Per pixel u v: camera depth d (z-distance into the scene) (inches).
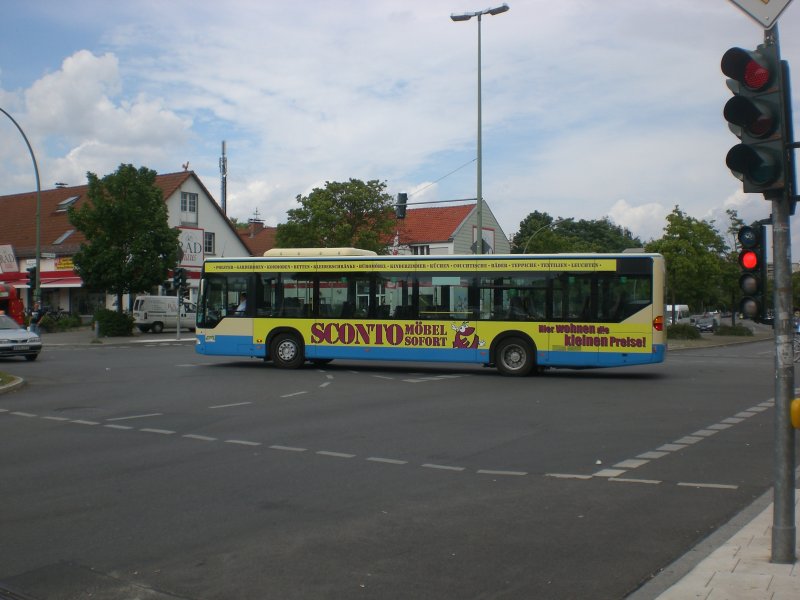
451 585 210.1
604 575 217.5
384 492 314.3
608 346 764.0
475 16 1176.8
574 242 3139.8
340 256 866.1
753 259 237.5
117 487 322.7
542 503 296.7
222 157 2992.1
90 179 1633.9
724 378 793.6
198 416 527.5
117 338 1612.9
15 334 1036.5
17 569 223.8
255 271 882.1
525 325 788.6
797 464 372.8
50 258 2144.4
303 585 210.2
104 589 207.9
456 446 416.8
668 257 1756.9
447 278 813.9
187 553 237.3
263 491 315.6
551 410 554.3
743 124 221.5
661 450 404.5
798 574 210.2
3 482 332.5
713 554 229.1
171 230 1684.3
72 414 541.6
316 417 521.0
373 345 834.8
